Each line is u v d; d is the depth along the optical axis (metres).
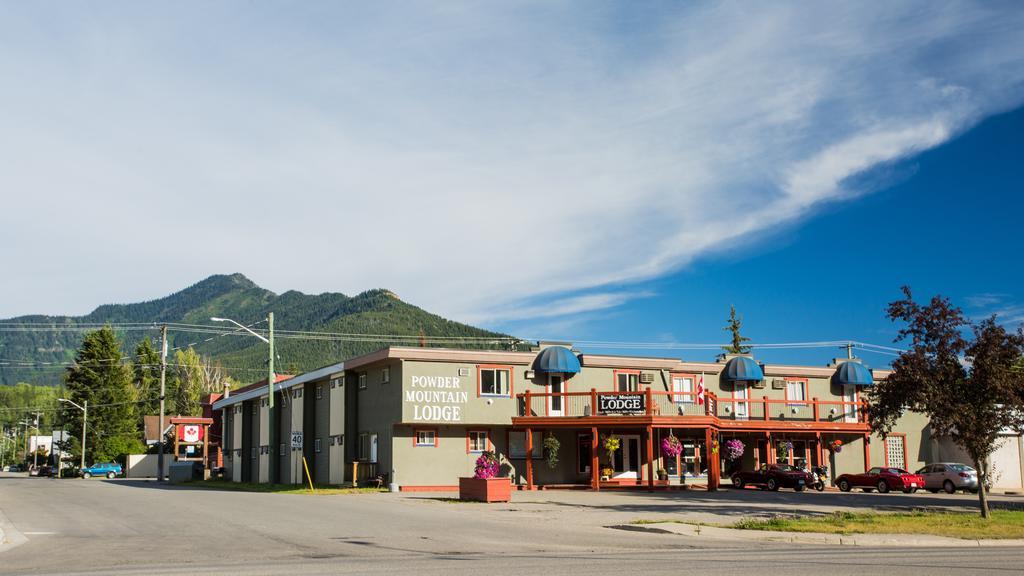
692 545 18.95
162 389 67.50
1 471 152.88
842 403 50.41
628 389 47.72
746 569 14.34
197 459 82.06
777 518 25.30
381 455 44.25
